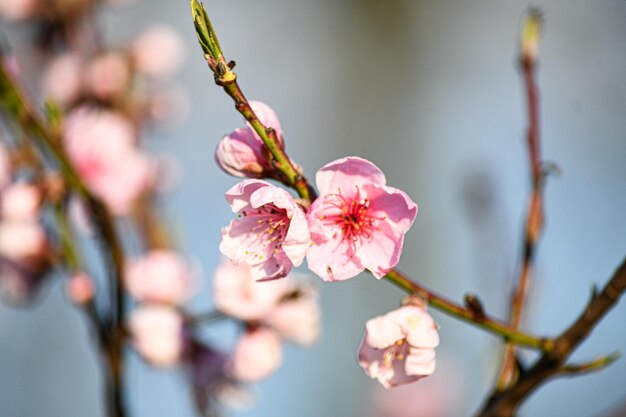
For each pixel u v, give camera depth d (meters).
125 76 1.03
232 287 0.84
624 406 0.88
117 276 0.88
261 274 0.72
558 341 0.73
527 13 0.82
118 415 0.86
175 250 0.94
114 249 0.88
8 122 0.89
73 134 0.93
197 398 0.89
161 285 0.88
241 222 0.73
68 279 0.88
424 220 1.57
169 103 1.07
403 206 0.72
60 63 1.03
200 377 0.88
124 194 0.93
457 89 1.81
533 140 0.80
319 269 0.71
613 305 0.73
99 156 0.93
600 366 0.74
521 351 0.84
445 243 1.55
